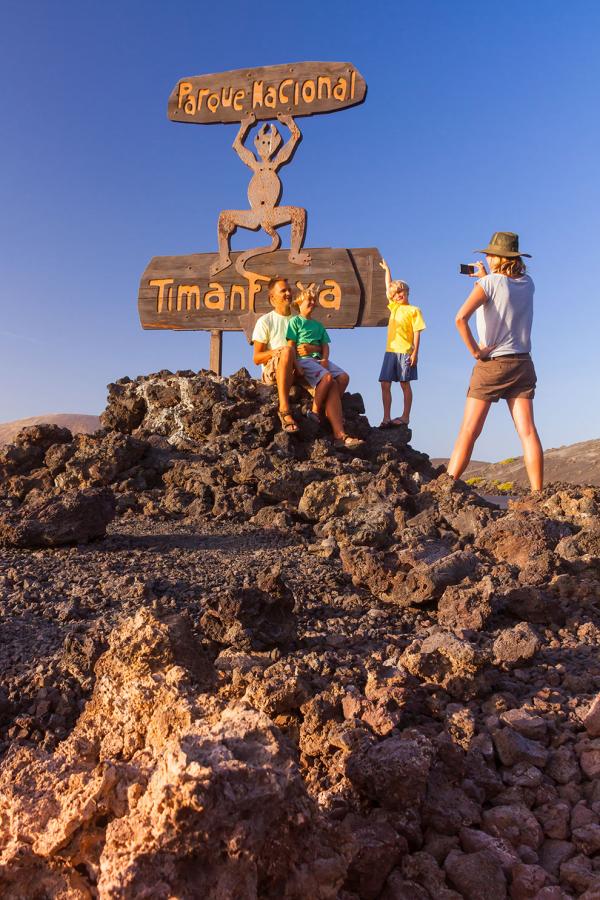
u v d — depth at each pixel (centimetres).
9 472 763
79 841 177
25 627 351
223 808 157
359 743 237
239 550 514
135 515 629
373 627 375
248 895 159
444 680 296
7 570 436
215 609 349
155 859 157
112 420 872
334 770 237
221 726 179
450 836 222
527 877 204
